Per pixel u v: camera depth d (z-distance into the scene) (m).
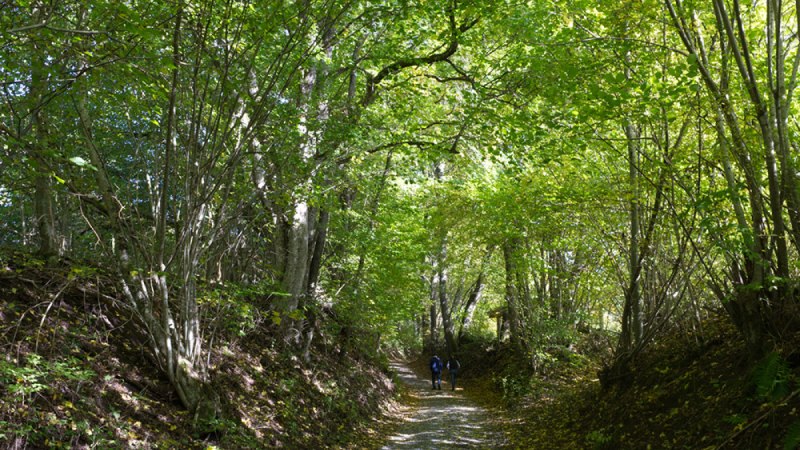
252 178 10.02
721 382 7.07
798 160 6.55
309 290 15.01
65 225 12.03
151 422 6.66
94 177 7.52
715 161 7.83
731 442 5.79
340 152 11.58
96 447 5.50
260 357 11.27
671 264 9.76
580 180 11.04
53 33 5.69
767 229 6.96
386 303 18.61
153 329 7.38
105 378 6.47
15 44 5.73
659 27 8.60
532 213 11.60
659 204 9.12
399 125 12.32
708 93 7.06
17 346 5.98
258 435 8.24
